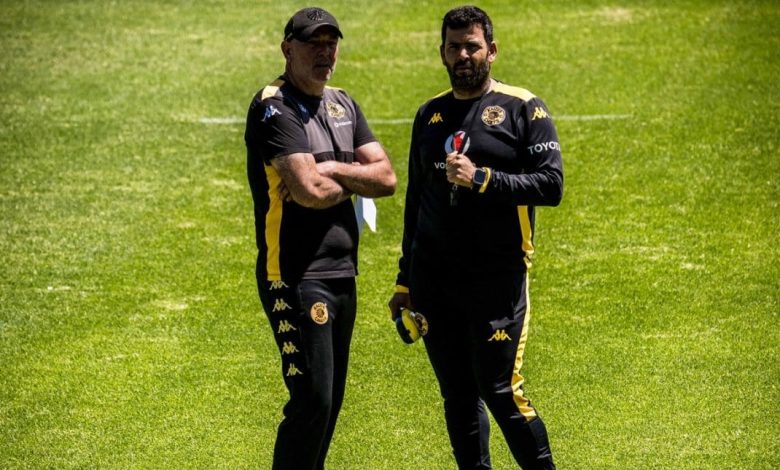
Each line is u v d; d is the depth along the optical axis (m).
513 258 18.12
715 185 36.06
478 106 18.12
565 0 57.38
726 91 44.50
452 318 18.64
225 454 21.55
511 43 51.19
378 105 44.34
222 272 30.84
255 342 26.64
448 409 19.02
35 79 47.44
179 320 27.86
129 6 57.59
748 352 25.42
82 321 27.80
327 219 18.36
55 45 51.72
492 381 18.16
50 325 27.56
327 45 18.23
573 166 37.91
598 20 54.22
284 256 18.14
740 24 52.72
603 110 43.06
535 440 18.05
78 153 39.81
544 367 25.02
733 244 31.88
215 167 38.69
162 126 42.34
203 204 35.69
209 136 41.41
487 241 17.97
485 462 19.06
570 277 30.08
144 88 46.38
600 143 39.81
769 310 27.67
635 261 30.94
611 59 48.81
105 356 25.89
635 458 20.98
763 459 20.72
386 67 48.66
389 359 25.62
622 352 25.67
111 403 23.66
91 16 55.91
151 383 24.56
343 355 18.81
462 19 17.80
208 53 50.78
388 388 24.27
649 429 22.09
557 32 52.62
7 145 40.47
